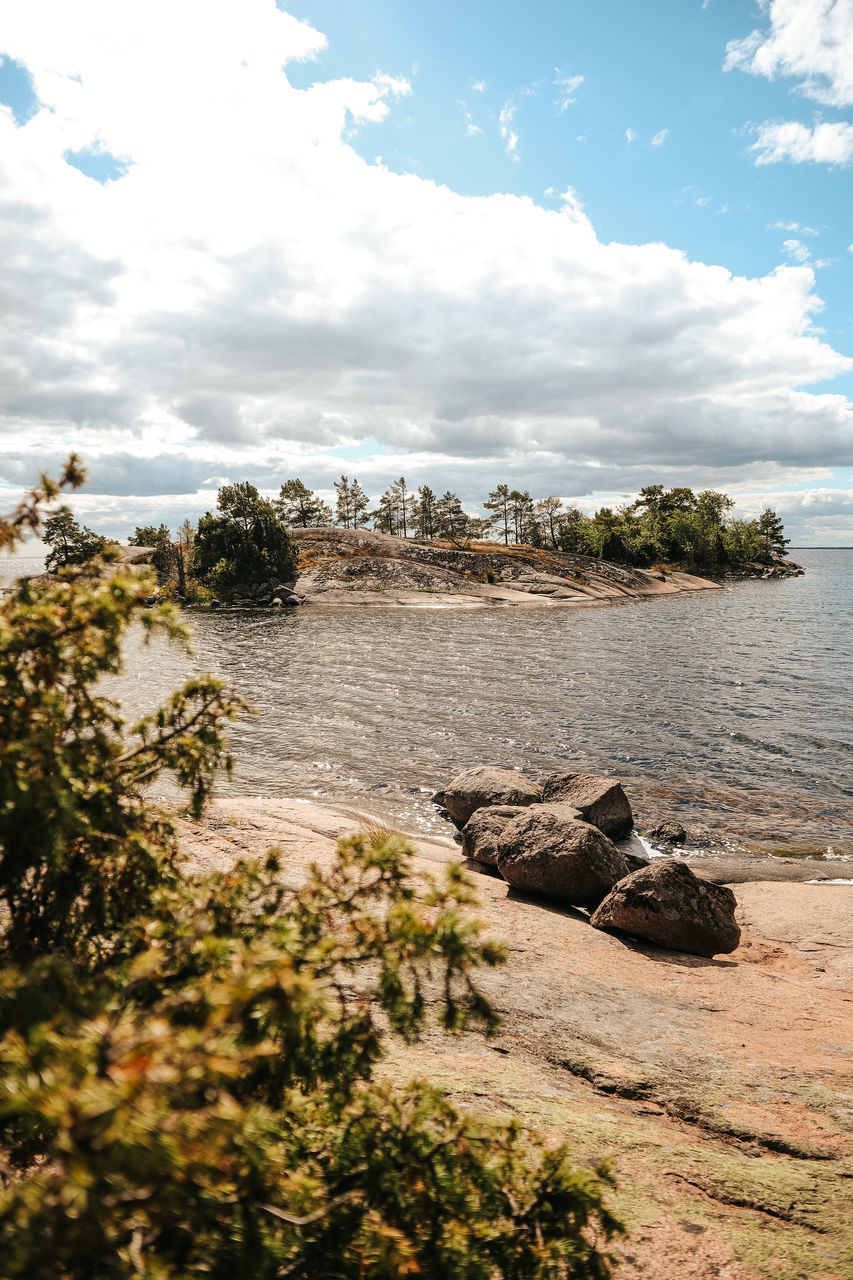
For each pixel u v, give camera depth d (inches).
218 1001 47.3
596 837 431.2
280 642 1905.8
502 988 259.4
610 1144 157.4
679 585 4808.1
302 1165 76.5
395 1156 74.3
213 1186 51.0
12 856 72.8
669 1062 216.4
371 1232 67.7
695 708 1092.5
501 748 859.4
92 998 60.1
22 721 70.9
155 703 1045.8
